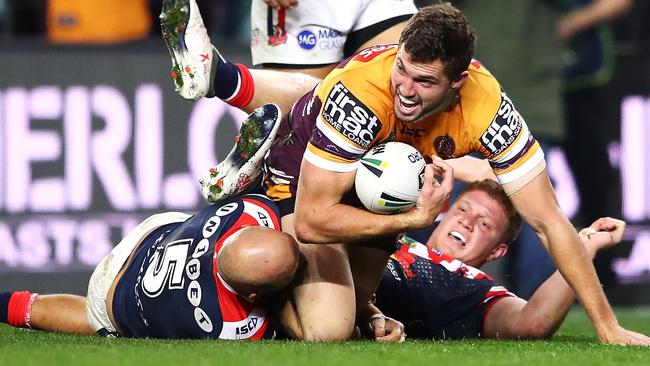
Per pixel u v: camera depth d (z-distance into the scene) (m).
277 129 18.03
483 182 20.08
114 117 28.00
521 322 18.41
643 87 30.16
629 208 30.06
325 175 16.44
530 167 16.88
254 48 21.55
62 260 27.80
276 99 19.92
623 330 17.12
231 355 14.83
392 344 16.75
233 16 32.28
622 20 30.88
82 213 27.88
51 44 27.88
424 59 15.47
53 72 27.86
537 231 17.20
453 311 19.12
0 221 27.61
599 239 18.67
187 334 17.42
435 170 16.59
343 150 16.36
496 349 16.31
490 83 16.72
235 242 16.38
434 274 19.31
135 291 17.86
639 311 29.03
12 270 27.59
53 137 27.84
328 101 16.44
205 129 28.19
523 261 27.86
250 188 18.81
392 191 16.31
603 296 17.20
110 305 18.31
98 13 30.45
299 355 14.93
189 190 28.16
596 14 28.14
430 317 19.14
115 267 18.45
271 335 17.56
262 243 16.22
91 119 27.94
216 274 16.94
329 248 17.61
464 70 15.80
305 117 17.52
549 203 16.98
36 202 27.77
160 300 17.41
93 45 28.00
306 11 20.86
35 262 27.70
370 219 16.41
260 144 17.97
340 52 21.16
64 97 27.89
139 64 28.11
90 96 27.95
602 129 29.94
